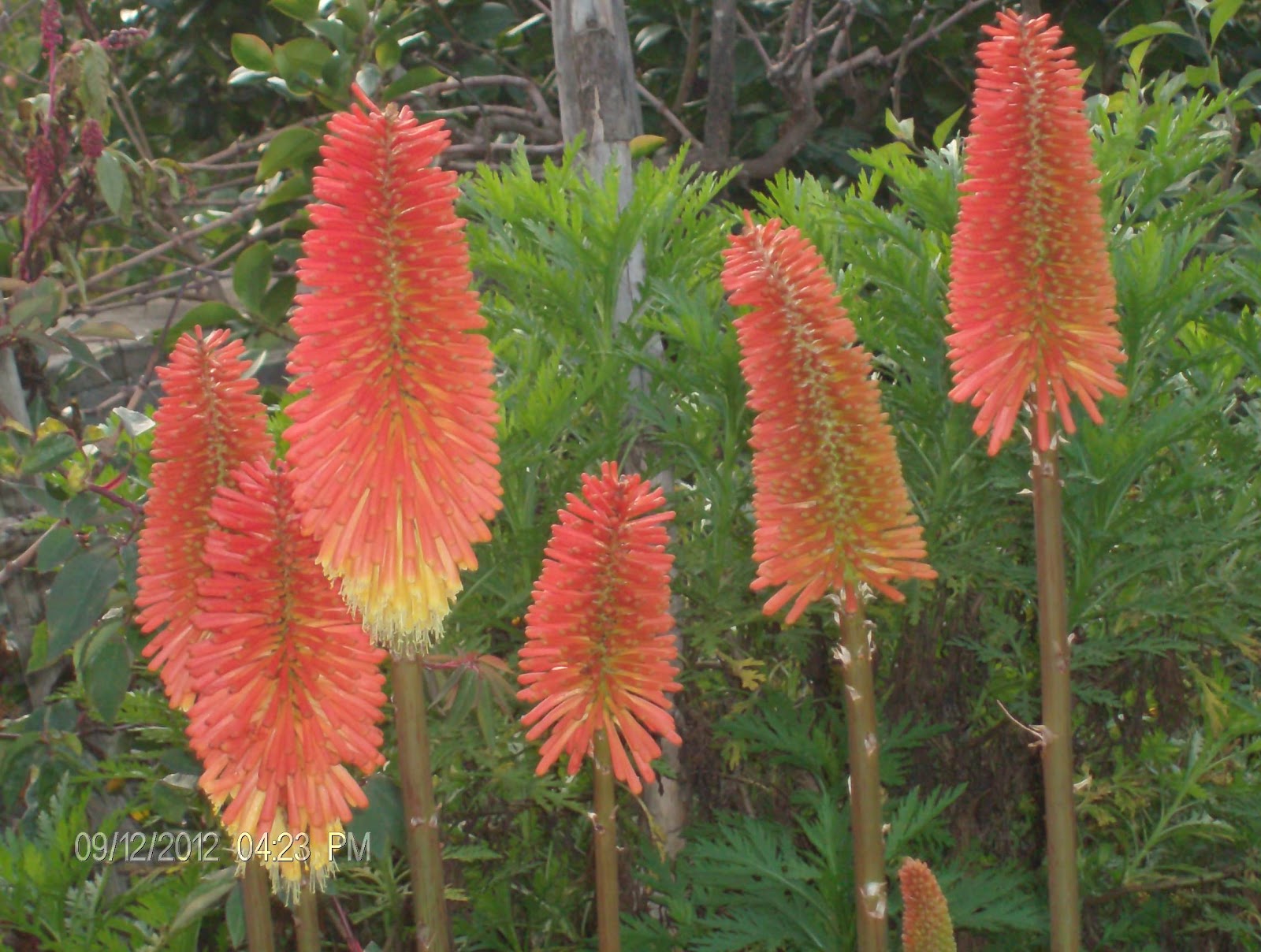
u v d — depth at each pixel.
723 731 2.18
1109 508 2.05
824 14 5.36
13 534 2.47
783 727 2.14
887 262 2.18
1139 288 2.04
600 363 2.18
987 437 2.22
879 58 4.61
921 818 1.98
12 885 2.04
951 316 1.33
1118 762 2.26
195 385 1.18
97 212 3.60
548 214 2.30
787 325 1.20
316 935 1.23
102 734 2.54
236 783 1.13
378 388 1.08
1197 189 2.92
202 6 4.62
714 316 2.27
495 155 4.60
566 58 2.43
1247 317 2.19
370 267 1.04
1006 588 2.26
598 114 2.42
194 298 3.87
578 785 2.20
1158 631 2.23
